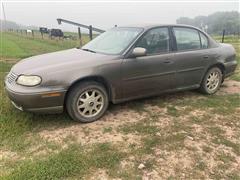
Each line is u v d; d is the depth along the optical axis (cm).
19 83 385
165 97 555
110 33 527
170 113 474
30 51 1471
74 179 295
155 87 485
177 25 519
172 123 436
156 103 518
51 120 429
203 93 580
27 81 378
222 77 601
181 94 579
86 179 296
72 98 404
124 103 511
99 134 391
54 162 320
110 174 305
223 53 580
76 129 404
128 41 461
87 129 405
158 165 325
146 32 472
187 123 438
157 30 488
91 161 324
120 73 435
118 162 326
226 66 590
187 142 378
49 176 295
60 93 387
